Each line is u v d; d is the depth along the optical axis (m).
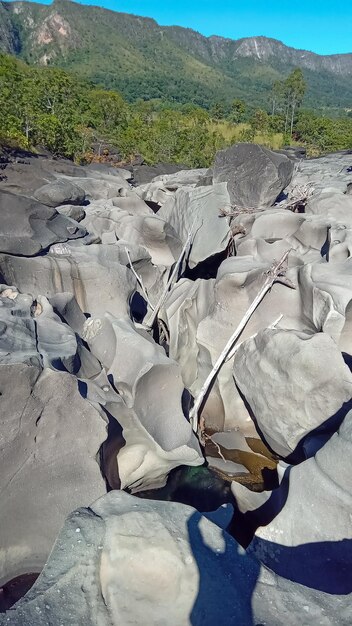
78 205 19.66
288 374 9.55
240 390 11.12
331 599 4.82
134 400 9.69
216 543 5.03
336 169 32.47
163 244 17.72
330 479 6.81
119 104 54.00
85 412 8.14
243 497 8.69
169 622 4.62
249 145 18.25
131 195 24.22
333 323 10.43
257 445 11.32
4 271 12.83
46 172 25.17
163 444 9.43
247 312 11.51
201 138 47.97
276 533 7.01
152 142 45.53
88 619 4.55
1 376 7.38
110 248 14.87
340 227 15.39
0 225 13.43
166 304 14.40
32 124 34.81
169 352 13.70
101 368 10.41
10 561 7.48
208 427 11.90
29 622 4.42
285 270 12.21
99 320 11.48
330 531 6.63
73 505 7.84
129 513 5.12
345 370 9.04
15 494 7.62
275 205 18.80
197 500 9.88
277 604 4.72
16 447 7.63
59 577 4.75
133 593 4.70
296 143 63.34
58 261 13.41
